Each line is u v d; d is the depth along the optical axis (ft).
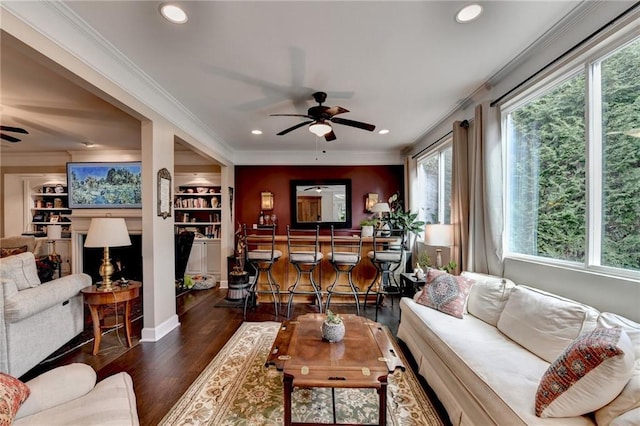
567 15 6.44
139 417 6.13
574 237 7.03
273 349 6.19
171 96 10.64
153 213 10.02
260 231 19.85
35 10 5.75
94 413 4.05
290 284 14.94
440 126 13.85
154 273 10.07
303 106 11.62
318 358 5.77
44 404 4.25
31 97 10.59
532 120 8.41
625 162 5.81
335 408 6.43
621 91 5.89
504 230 9.31
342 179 19.89
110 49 7.52
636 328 4.61
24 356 7.60
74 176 17.74
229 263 16.85
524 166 8.72
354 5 6.03
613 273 5.88
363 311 13.52
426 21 6.57
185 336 10.46
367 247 14.75
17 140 12.94
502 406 4.44
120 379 5.02
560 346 5.46
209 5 5.98
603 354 3.77
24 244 16.67
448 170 14.08
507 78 8.93
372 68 8.69
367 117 13.00
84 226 17.44
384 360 5.71
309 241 14.71
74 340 10.06
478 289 8.45
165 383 7.42
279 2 5.92
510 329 6.72
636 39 5.61
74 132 14.94
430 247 15.23
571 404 3.97
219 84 9.65
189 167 20.17
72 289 9.15
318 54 7.90
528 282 7.97
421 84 9.77
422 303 9.09
